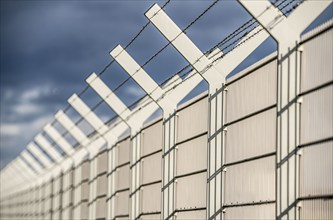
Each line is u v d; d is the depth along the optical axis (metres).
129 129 27.23
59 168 43.03
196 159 21.25
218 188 19.52
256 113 17.97
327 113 15.05
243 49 19.03
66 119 32.62
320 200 15.05
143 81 22.66
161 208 23.08
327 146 14.97
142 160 25.84
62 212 38.91
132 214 25.97
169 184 22.75
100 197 31.34
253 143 18.14
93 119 29.17
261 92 17.86
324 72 15.18
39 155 44.81
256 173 17.91
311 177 15.42
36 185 51.16
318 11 15.88
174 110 22.67
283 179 15.94
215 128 19.59
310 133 15.57
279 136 15.99
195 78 22.47
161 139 24.02
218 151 19.56
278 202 15.94
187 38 19.50
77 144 35.91
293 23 15.93
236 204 18.75
